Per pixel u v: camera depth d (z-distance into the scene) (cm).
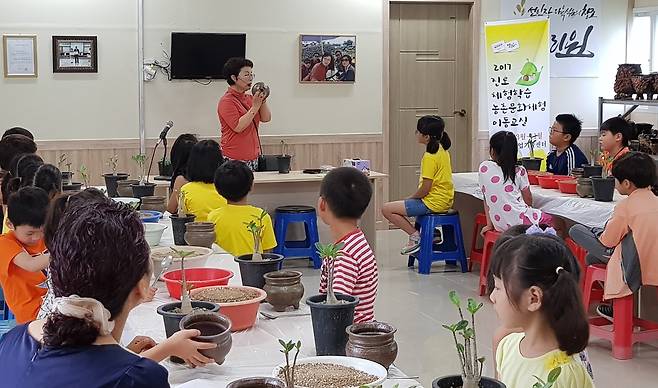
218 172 371
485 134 855
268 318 253
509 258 198
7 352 145
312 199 682
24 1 720
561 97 876
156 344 207
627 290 436
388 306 552
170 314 217
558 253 196
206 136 770
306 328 244
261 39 779
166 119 759
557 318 194
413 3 832
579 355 209
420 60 845
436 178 643
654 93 772
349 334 207
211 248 337
